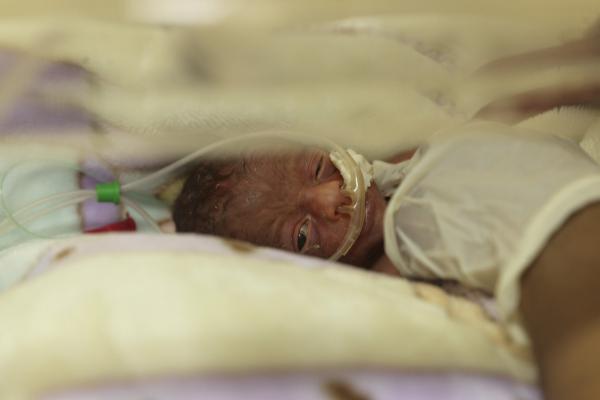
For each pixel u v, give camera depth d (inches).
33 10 18.4
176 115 19.3
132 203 41.0
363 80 18.5
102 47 18.3
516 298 25.1
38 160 33.4
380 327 22.6
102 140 23.1
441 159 30.8
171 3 17.8
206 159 32.4
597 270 22.7
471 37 19.6
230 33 17.5
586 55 19.8
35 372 19.5
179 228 43.6
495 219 27.8
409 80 19.1
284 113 19.1
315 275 26.4
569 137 30.9
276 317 21.7
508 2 19.6
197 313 21.2
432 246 30.7
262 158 34.9
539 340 23.4
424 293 27.8
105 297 21.8
